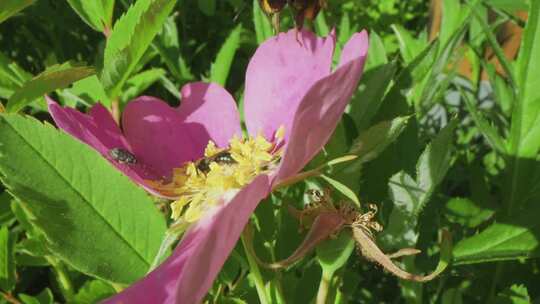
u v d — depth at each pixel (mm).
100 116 92
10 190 74
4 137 75
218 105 98
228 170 89
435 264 102
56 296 145
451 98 186
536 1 106
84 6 100
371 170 101
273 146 90
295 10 88
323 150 92
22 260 113
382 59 117
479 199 120
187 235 80
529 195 112
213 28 187
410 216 94
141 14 85
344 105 67
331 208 78
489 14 182
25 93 84
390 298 135
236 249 90
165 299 62
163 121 96
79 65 88
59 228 76
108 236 78
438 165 91
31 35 167
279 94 92
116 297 61
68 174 77
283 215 95
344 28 141
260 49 94
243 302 90
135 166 89
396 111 104
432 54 107
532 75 109
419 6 201
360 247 77
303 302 92
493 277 112
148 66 168
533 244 95
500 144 113
